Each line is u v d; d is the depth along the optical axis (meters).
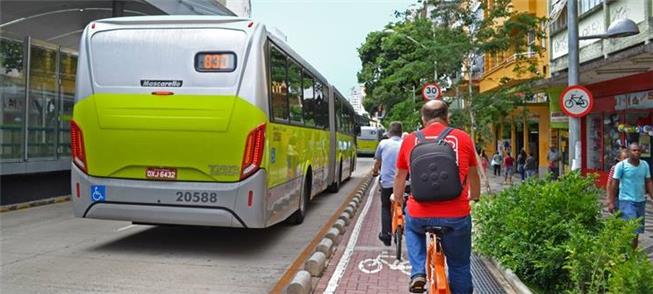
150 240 9.57
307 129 12.09
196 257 8.34
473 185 4.85
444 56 18.12
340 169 19.98
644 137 16.50
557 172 21.27
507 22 18.08
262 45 8.23
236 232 10.62
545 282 6.59
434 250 4.64
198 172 7.99
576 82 11.66
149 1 14.57
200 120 7.98
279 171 9.16
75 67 16.33
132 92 8.15
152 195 8.05
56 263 7.70
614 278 4.69
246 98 8.00
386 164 8.81
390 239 9.02
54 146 15.36
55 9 14.25
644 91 16.05
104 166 8.20
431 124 4.80
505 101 18.06
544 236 6.62
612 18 15.64
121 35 8.30
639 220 5.74
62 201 15.59
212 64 8.08
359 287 6.75
